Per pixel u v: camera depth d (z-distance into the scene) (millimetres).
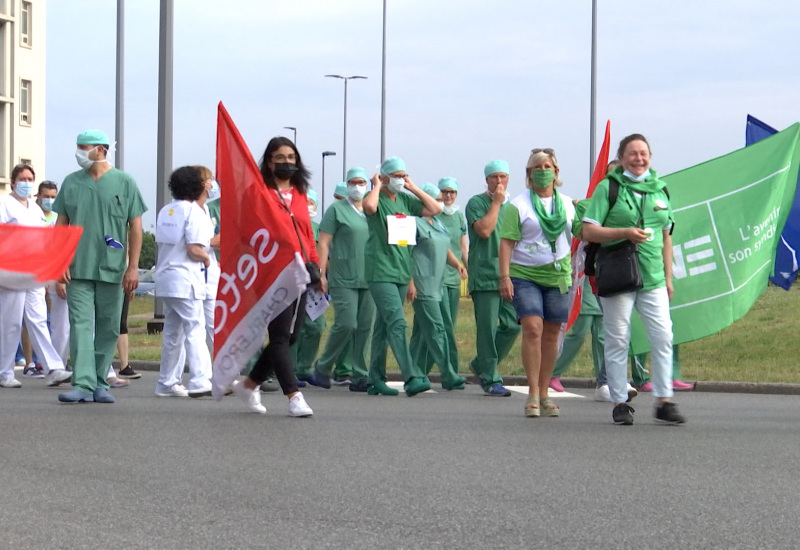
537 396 11703
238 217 11180
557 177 11703
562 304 11711
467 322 27812
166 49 23797
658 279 11078
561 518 6609
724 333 21641
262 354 11648
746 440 9898
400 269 14547
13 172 14930
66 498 7094
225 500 7055
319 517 6605
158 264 13625
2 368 15062
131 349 21641
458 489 7457
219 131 11219
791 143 14961
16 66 74125
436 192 18734
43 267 12570
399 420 11250
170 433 9992
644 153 11039
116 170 12391
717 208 14859
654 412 11164
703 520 6574
